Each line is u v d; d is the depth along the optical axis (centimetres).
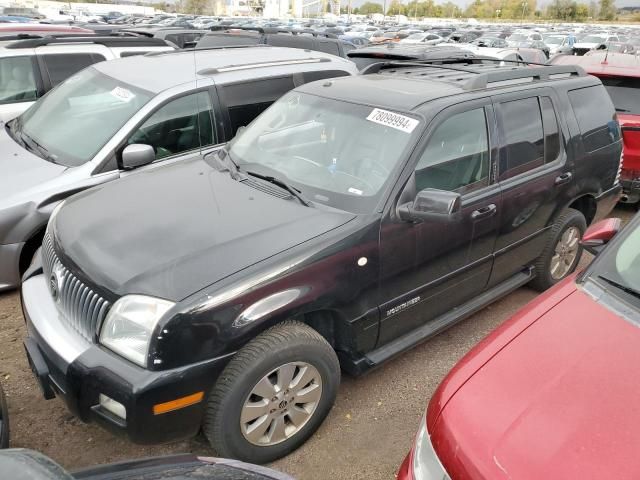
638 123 629
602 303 258
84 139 482
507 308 471
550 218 441
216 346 257
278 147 379
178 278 261
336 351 332
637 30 6356
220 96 534
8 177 447
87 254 288
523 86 418
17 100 681
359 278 306
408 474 222
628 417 198
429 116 342
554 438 192
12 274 439
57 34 865
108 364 253
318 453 309
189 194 339
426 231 334
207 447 312
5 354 386
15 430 317
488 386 218
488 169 376
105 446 309
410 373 382
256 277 267
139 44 778
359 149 346
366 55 927
